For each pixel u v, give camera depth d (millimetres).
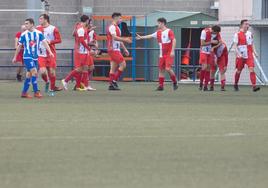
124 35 72562
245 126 30578
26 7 76125
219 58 57062
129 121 32219
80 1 78125
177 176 19766
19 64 74438
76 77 55562
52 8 77312
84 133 27969
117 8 79125
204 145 25094
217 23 68750
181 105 41000
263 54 67938
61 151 23656
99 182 18906
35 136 27031
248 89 59125
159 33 55719
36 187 18219
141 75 74625
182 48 72312
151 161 21969
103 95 49719
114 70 56375
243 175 19984
